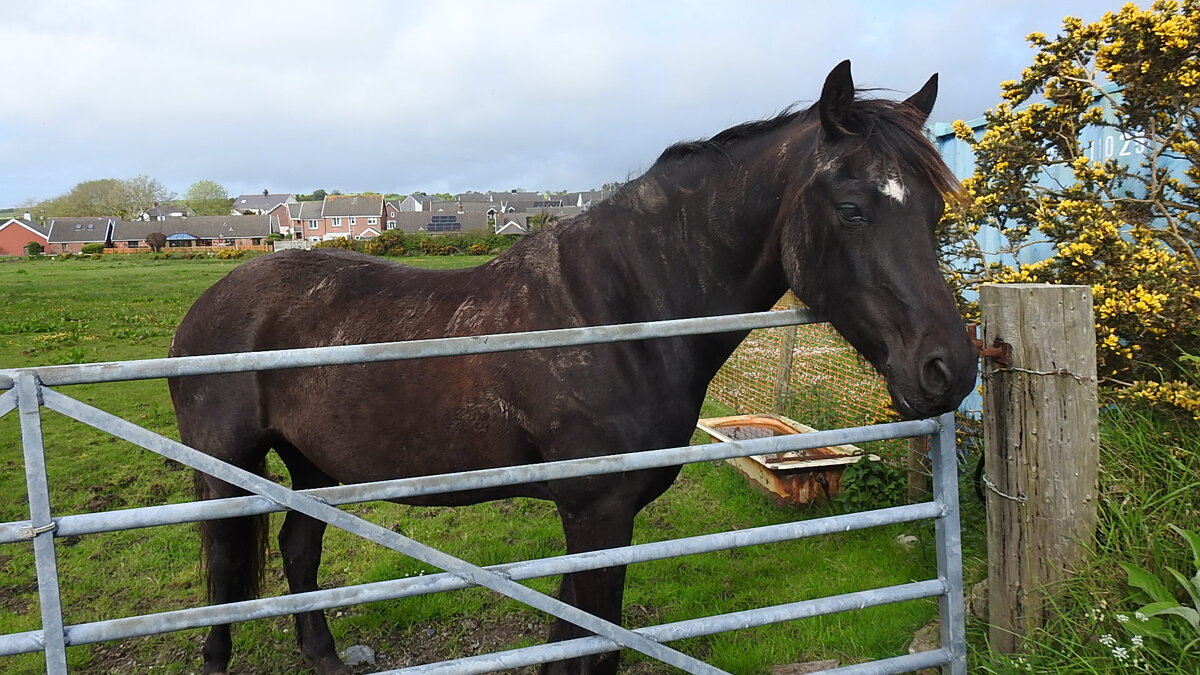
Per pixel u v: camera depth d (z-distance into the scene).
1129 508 2.25
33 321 13.03
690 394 2.26
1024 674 2.07
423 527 4.39
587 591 2.19
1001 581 2.20
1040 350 2.02
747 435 4.97
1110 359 2.83
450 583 1.76
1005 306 2.07
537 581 3.66
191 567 3.89
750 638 3.02
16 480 5.14
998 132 3.30
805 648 2.91
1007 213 3.37
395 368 2.36
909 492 3.93
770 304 2.27
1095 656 2.01
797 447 1.91
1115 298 2.71
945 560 2.09
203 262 40.22
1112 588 2.07
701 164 2.27
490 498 2.46
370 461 2.45
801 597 3.32
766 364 6.65
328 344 2.50
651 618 3.28
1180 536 2.16
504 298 2.33
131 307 15.80
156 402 7.43
